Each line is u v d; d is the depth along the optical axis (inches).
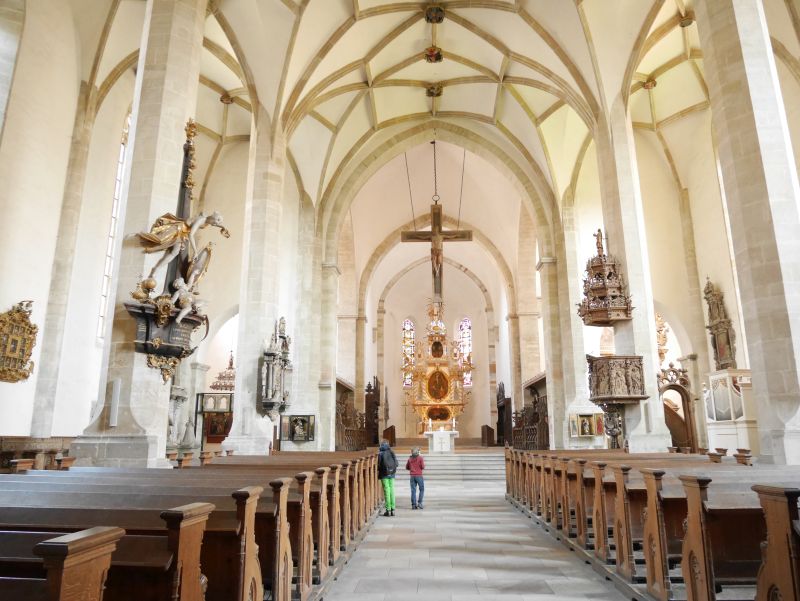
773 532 150.3
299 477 243.8
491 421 1608.0
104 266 713.0
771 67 415.2
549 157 934.4
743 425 686.5
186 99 479.5
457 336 1863.9
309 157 956.0
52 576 88.5
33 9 563.8
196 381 936.3
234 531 167.9
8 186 538.3
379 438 1505.9
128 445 406.9
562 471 396.8
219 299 965.2
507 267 1411.2
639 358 598.9
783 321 379.2
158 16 482.0
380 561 334.0
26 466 317.7
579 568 314.8
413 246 1606.8
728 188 418.6
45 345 594.9
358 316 1408.7
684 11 687.1
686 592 213.9
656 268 919.7
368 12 739.4
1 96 527.8
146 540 132.2
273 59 697.6
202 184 984.9
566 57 717.3
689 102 861.2
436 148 1205.1
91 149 692.7
